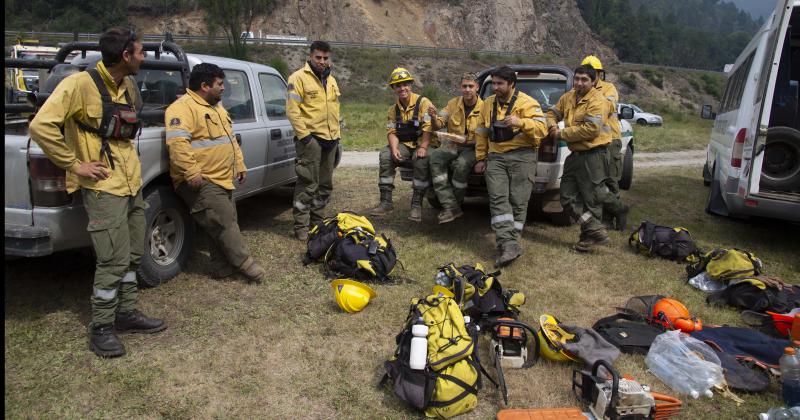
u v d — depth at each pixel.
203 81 4.46
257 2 63.25
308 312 4.29
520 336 3.63
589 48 96.19
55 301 4.29
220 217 4.57
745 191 6.19
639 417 3.01
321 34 75.62
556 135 5.72
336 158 6.57
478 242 6.12
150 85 5.34
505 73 5.23
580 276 5.25
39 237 3.67
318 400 3.23
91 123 3.39
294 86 5.45
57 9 69.88
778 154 6.74
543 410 3.12
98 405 3.11
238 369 3.49
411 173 6.52
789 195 6.20
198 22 71.19
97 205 3.46
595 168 5.60
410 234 6.32
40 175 3.66
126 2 72.06
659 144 19.30
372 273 4.81
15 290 4.44
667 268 5.60
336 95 5.80
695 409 3.25
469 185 6.25
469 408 3.14
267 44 56.72
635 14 131.38
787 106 8.13
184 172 4.32
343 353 3.71
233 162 4.72
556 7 97.19
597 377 3.21
